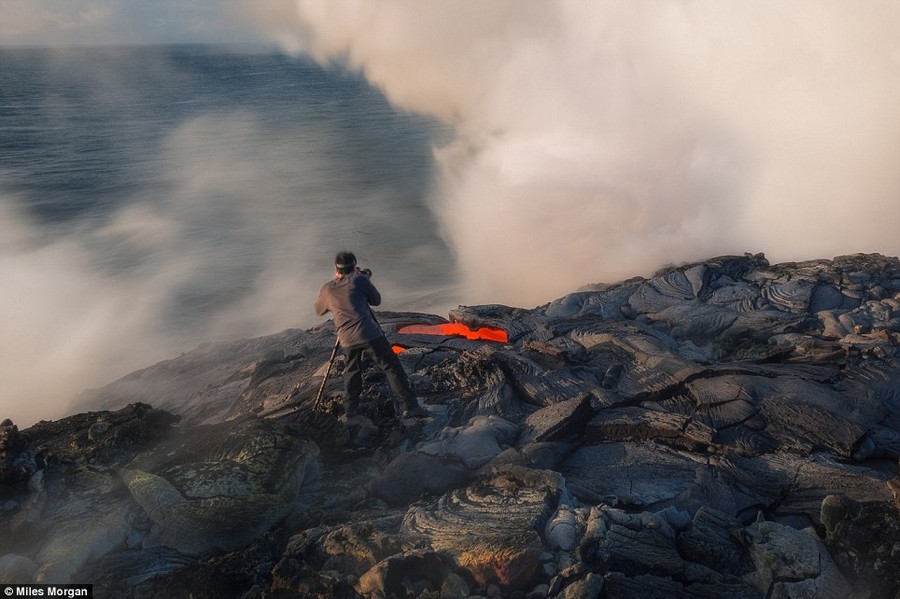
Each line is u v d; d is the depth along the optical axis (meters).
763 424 6.26
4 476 5.12
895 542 4.42
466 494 5.10
